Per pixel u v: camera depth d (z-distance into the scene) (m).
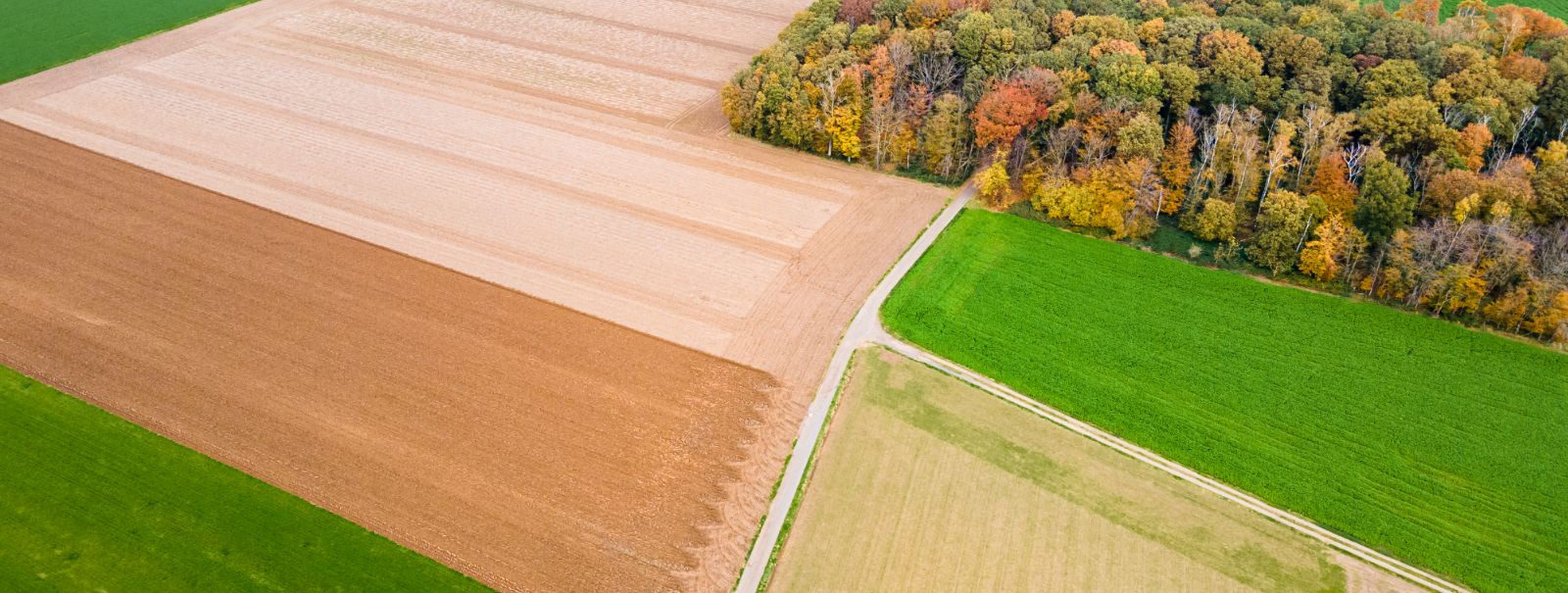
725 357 71.44
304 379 68.25
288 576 55.78
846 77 92.19
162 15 125.00
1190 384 70.06
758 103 96.19
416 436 64.12
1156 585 56.88
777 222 86.56
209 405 66.12
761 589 56.06
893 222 86.56
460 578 55.84
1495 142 80.75
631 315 75.31
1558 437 65.38
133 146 96.50
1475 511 60.94
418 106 104.75
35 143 96.69
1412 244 74.19
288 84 108.69
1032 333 74.50
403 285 77.75
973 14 95.69
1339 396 68.81
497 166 94.19
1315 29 92.00
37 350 70.56
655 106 105.81
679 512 59.88
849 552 58.06
